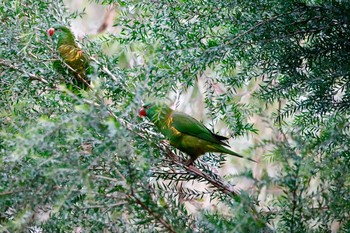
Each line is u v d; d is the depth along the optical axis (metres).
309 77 6.45
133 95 6.25
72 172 5.00
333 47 6.29
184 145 6.92
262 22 6.24
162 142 6.99
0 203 5.27
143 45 7.46
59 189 5.21
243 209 5.02
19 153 4.87
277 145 4.97
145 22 6.82
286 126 7.25
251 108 7.11
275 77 6.67
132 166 5.22
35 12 7.34
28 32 6.95
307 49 6.38
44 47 7.07
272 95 6.72
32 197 5.18
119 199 5.34
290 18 6.24
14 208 5.40
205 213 6.08
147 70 5.52
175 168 6.98
